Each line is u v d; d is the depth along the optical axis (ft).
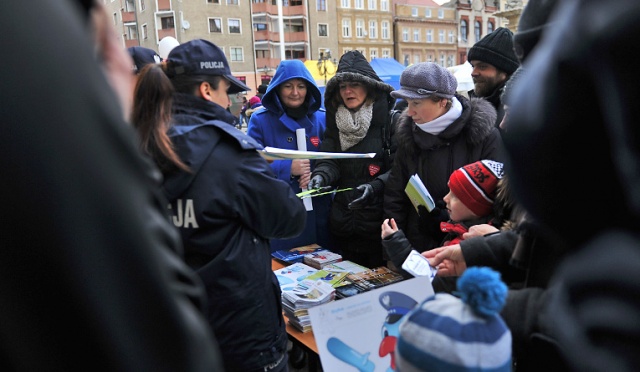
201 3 97.96
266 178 4.19
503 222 4.19
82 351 1.01
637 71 0.98
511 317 2.45
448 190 5.90
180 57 4.37
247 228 4.25
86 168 0.98
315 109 8.79
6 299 0.98
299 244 8.20
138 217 1.09
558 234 1.30
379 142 7.58
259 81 108.06
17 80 0.94
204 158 3.93
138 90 3.98
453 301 2.05
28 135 0.93
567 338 1.20
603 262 1.10
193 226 3.97
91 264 0.98
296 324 5.06
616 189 1.07
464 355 1.82
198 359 1.23
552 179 1.19
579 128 1.09
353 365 2.82
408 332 2.00
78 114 0.99
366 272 5.92
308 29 111.34
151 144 3.86
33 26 0.98
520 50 2.04
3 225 0.94
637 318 1.01
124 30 105.29
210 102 4.34
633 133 1.00
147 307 1.08
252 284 4.22
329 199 8.40
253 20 106.73
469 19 131.34
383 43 120.16
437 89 5.56
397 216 6.59
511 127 1.31
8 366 1.04
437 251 4.00
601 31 1.03
